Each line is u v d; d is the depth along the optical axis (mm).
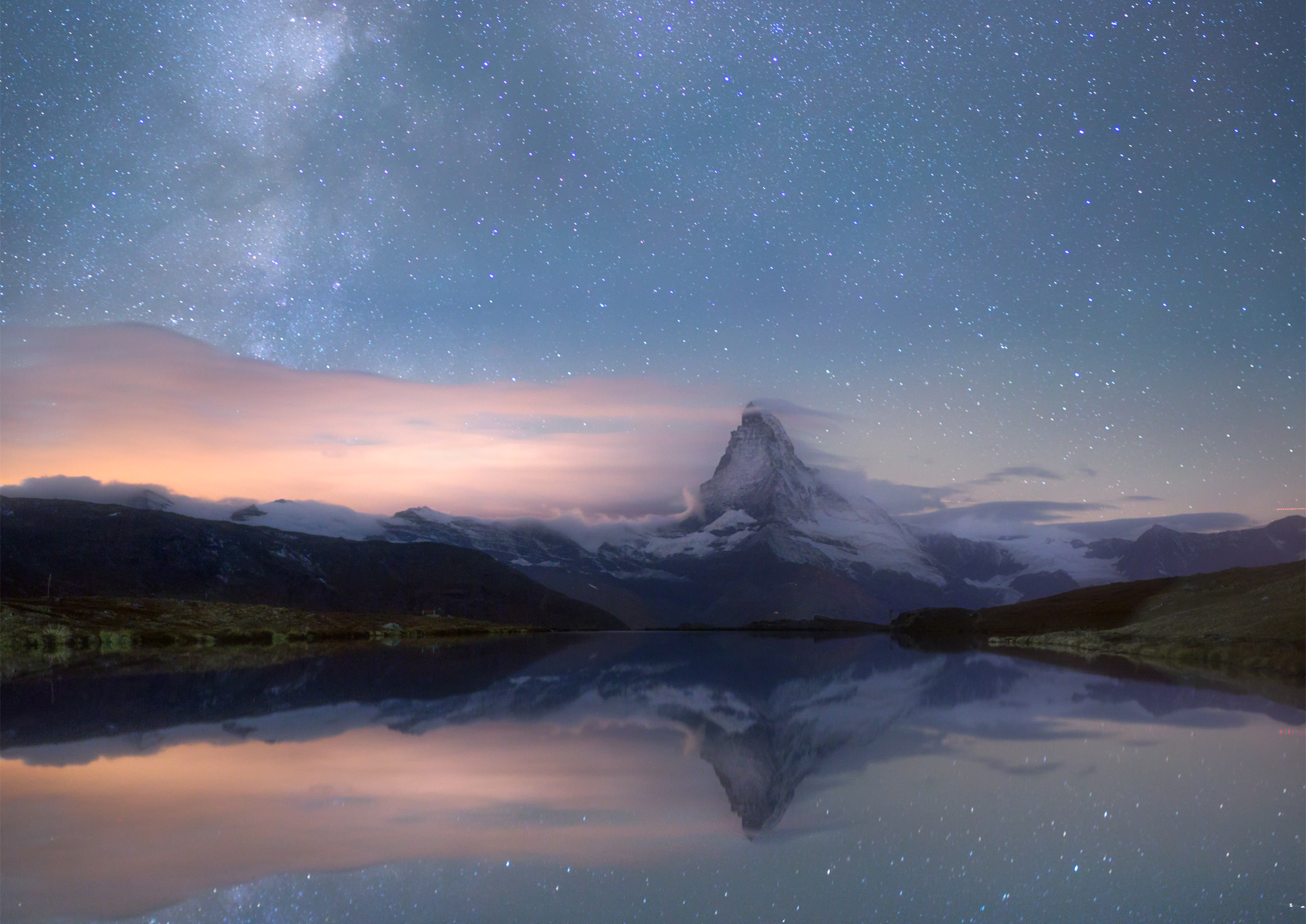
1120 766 13461
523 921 6961
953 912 7188
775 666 45031
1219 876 8039
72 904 7266
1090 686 27859
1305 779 12266
